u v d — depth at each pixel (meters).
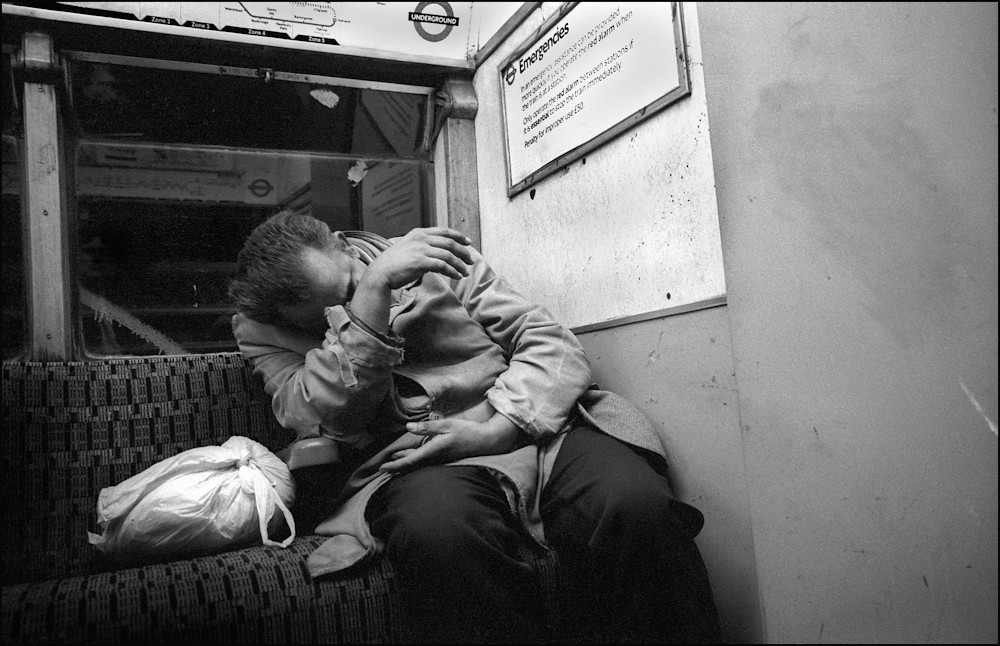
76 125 1.59
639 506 1.01
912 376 0.79
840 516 0.86
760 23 0.95
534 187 1.77
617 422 1.28
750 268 0.98
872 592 0.83
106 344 1.56
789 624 0.93
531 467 1.18
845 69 0.85
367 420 1.24
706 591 1.02
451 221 1.97
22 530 1.23
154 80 1.65
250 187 1.79
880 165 0.82
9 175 1.49
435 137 2.02
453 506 1.02
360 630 1.02
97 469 1.33
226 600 0.97
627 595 1.01
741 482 1.17
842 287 0.86
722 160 1.03
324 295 1.28
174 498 1.12
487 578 0.99
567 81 1.63
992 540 0.71
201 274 1.69
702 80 1.27
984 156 0.73
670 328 1.33
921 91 0.78
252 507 1.18
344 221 1.90
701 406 1.26
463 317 1.37
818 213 0.88
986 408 0.72
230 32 1.67
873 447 0.82
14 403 1.29
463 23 1.97
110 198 1.62
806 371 0.90
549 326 1.32
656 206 1.38
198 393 1.47
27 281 1.48
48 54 1.50
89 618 0.91
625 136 1.47
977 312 0.73
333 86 1.84
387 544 1.06
